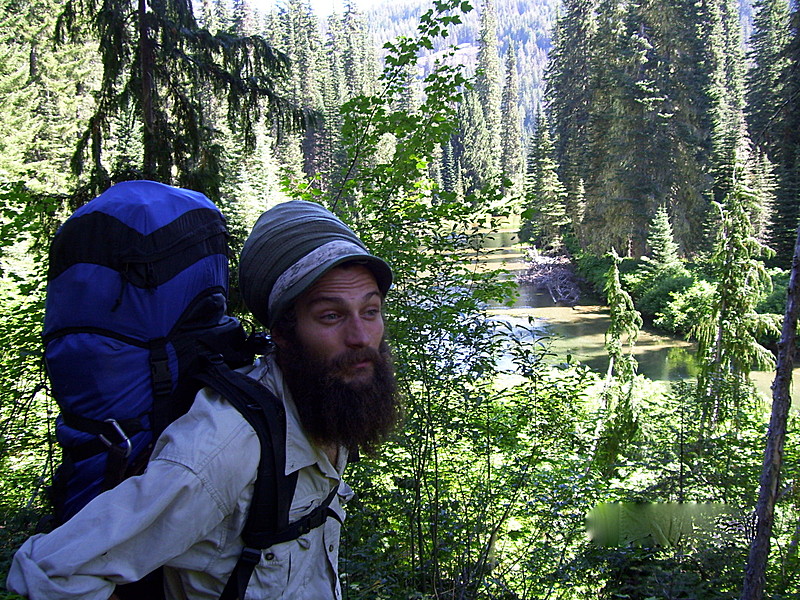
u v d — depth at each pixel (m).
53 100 31.86
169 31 7.29
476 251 5.81
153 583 1.21
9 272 5.06
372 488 5.03
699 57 39.69
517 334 5.84
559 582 5.31
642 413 8.80
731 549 6.16
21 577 0.98
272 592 1.16
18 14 32.44
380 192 6.04
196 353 1.25
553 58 68.06
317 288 1.24
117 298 1.21
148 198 1.32
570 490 5.45
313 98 70.00
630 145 39.09
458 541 5.13
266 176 33.28
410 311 5.16
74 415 1.21
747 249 14.91
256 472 1.13
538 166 48.19
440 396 5.08
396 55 6.50
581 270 40.16
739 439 7.96
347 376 1.24
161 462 1.07
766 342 23.06
